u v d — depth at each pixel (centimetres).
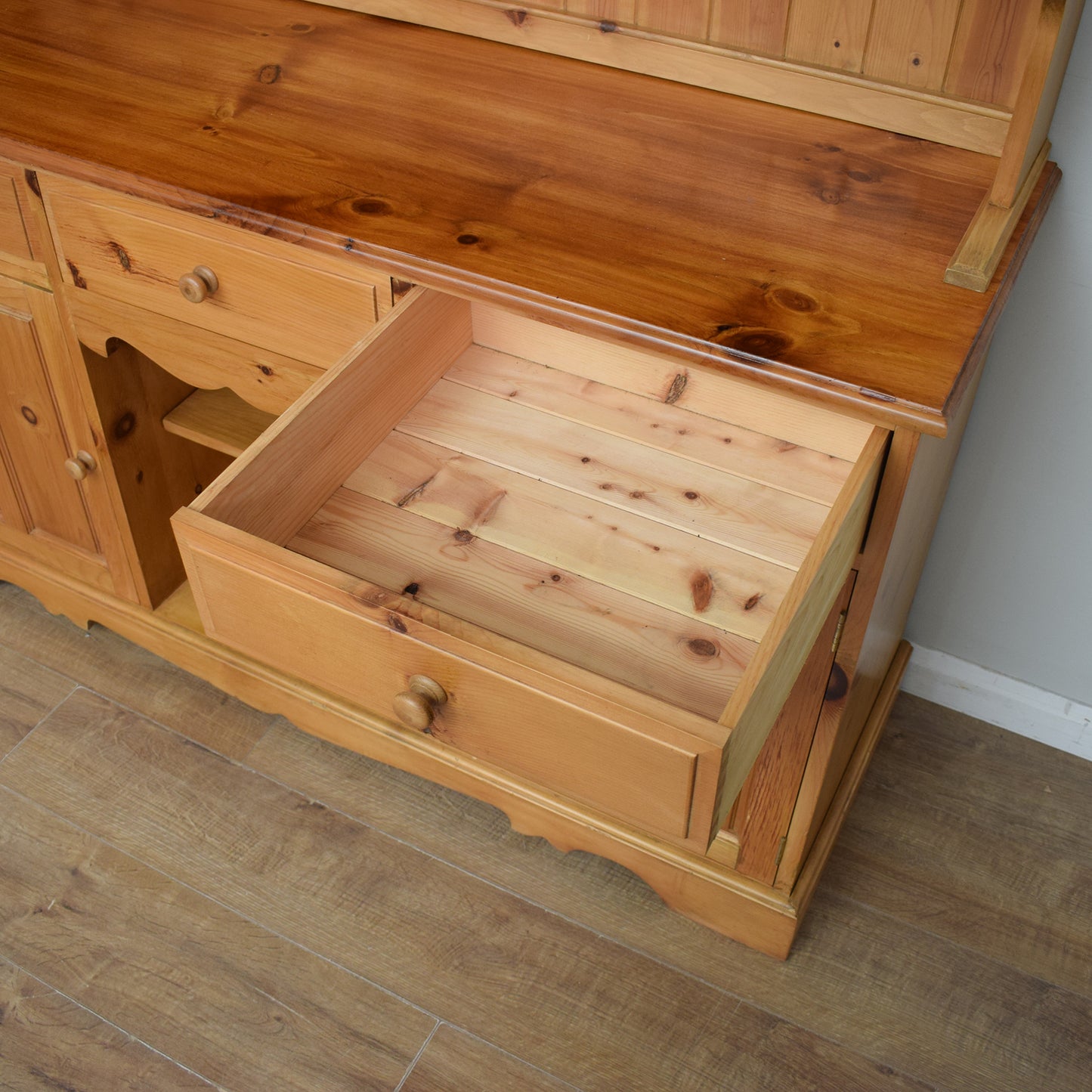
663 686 102
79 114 136
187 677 186
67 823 167
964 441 164
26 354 156
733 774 91
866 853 167
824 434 122
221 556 102
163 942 154
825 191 126
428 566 111
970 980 153
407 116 137
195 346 143
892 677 181
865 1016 150
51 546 183
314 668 108
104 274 141
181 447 175
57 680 185
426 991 151
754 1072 144
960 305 112
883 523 116
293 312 132
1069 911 161
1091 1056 146
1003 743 183
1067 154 135
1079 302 145
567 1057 145
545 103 140
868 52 133
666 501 117
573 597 109
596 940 157
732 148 133
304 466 113
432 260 115
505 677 93
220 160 129
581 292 112
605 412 127
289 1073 142
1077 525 163
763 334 108
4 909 157
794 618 92
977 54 127
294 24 156
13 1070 142
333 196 124
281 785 172
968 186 128
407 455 122
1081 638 174
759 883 151
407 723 104
